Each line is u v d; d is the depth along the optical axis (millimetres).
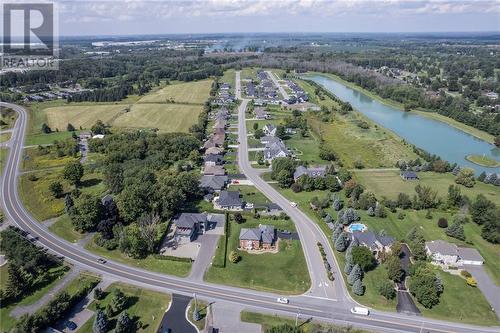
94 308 90938
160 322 87312
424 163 181375
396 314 91562
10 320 87000
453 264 109625
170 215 130875
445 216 136375
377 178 168250
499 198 150875
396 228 127812
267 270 105812
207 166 170500
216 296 96062
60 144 193750
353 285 97750
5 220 130375
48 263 106562
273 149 184375
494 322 90188
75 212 125625
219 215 133625
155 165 169375
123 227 120438
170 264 107750
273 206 139750
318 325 87062
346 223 129000
